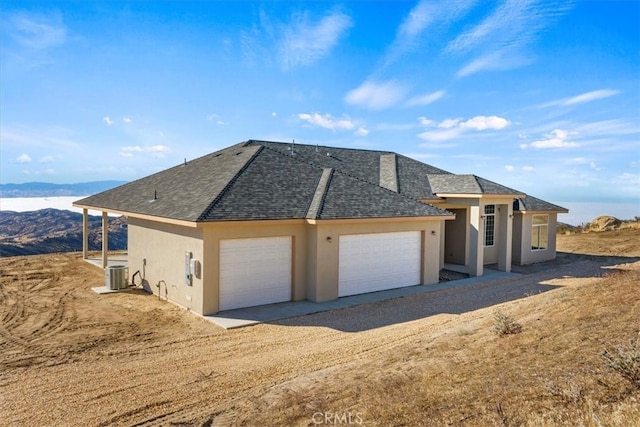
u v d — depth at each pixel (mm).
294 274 15445
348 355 10055
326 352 10312
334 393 7410
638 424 4863
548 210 25562
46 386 8430
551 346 8172
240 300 14414
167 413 7305
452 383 7176
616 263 24688
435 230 19094
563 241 33312
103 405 7617
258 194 15836
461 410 6172
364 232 16688
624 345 7246
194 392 8125
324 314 13961
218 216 13570
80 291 17203
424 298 16328
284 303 15188
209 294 13664
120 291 17141
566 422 5266
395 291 17391
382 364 8844
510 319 10039
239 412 7031
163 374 9016
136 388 8320
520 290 17734
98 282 18906
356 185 18688
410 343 10523
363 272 16938
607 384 6230
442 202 22172
